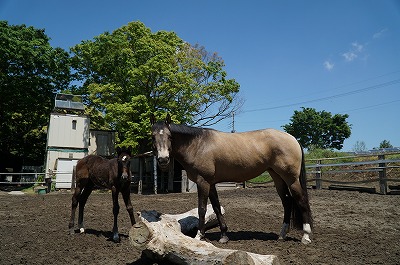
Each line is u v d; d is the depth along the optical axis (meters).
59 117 22.28
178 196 16.14
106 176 6.38
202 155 5.73
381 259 4.84
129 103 20.28
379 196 11.32
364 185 15.01
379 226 7.20
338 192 12.88
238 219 8.46
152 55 21.89
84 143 22.59
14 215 9.32
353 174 17.83
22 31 24.80
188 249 4.18
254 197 13.48
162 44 22.06
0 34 22.72
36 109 26.98
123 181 5.93
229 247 5.54
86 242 5.94
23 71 24.86
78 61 25.92
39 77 25.42
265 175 22.23
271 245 5.67
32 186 22.88
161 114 20.02
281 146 5.97
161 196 16.34
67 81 27.61
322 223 7.70
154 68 20.58
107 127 28.31
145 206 11.39
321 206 9.98
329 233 6.64
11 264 4.68
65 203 12.45
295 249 5.40
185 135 5.77
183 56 24.14
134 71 20.28
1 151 28.92
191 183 20.33
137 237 4.43
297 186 5.92
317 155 24.73
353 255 5.05
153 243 4.36
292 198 6.18
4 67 23.97
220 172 5.92
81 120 22.83
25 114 27.47
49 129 22.05
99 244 5.81
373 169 12.52
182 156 5.79
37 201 13.30
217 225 7.38
